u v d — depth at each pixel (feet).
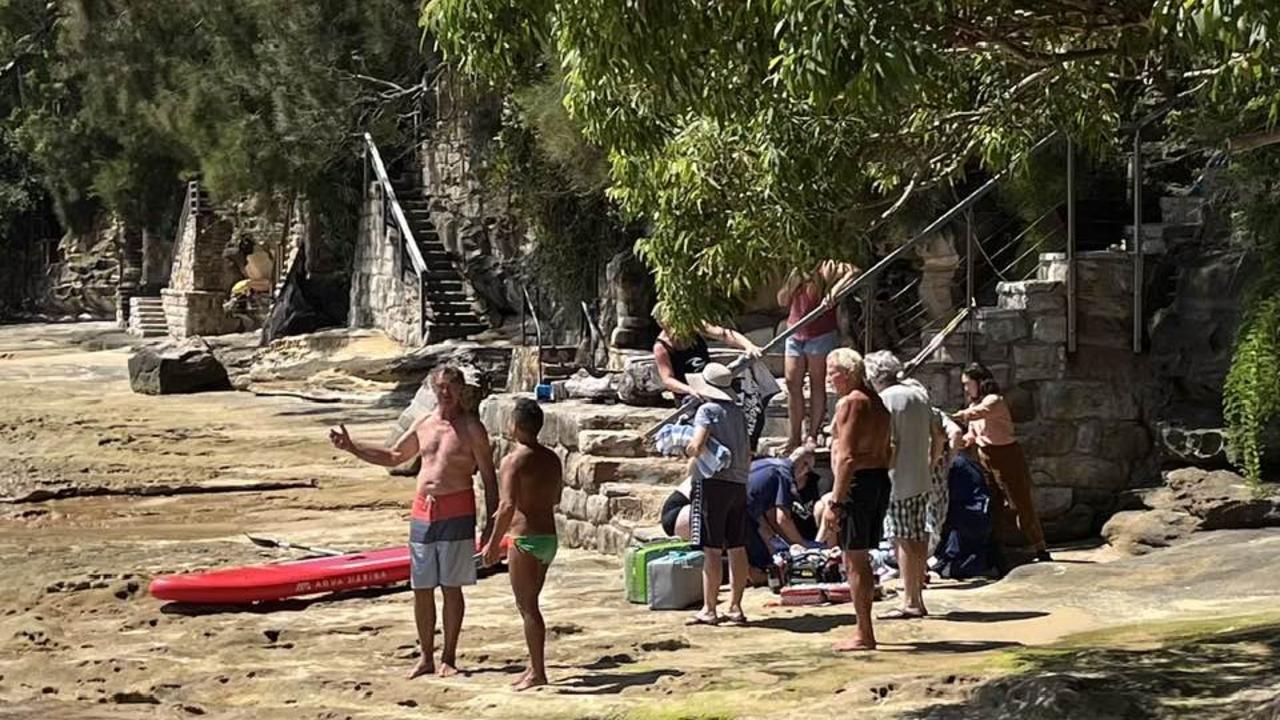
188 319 146.51
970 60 30.12
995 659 31.27
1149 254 48.62
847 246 28.66
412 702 30.60
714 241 29.30
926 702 27.89
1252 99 32.14
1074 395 47.16
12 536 57.11
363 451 32.60
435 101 110.73
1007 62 29.50
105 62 131.03
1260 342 41.96
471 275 110.83
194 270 150.20
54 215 201.98
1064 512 47.16
